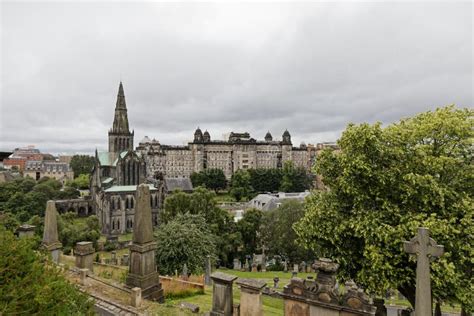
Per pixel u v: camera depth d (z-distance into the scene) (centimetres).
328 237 1973
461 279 1672
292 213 5103
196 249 3591
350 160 1962
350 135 2011
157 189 9869
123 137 11175
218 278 1580
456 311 2598
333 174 2186
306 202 2423
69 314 968
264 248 5525
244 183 13250
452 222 1694
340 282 1992
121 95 11350
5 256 866
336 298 1382
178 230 3691
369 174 1859
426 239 1170
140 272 1920
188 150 17825
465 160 1942
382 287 1742
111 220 8862
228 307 1566
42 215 8938
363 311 1305
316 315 1425
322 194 2328
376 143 1912
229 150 18412
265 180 14762
